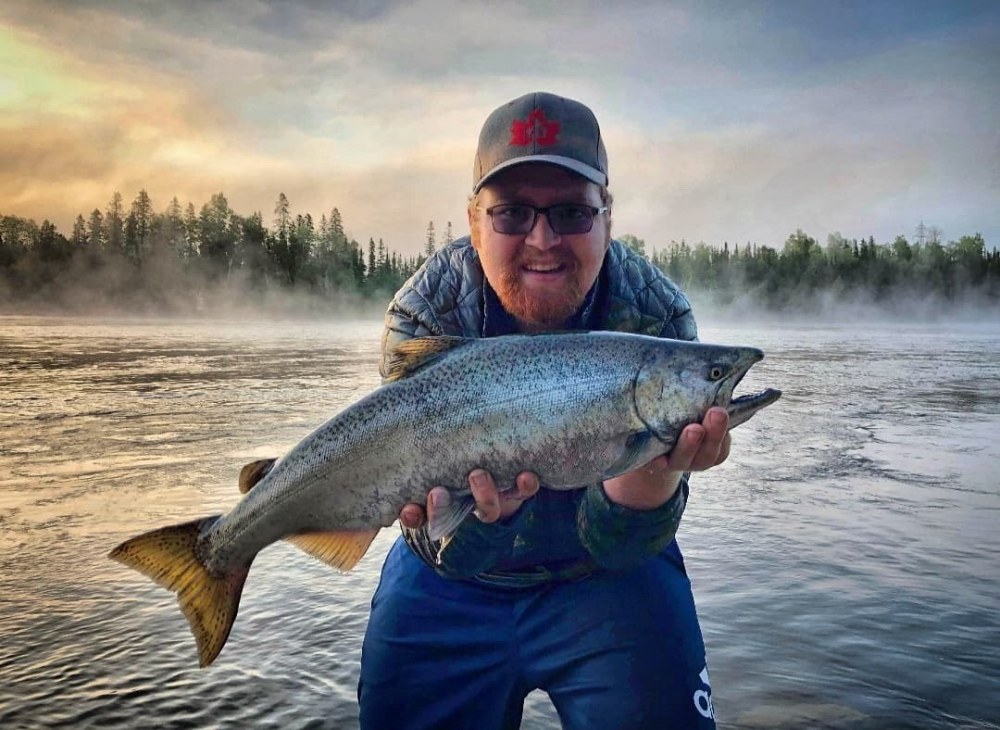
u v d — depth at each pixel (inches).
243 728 34.3
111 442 93.0
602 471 31.2
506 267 35.1
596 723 33.6
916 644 40.9
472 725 35.8
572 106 35.1
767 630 42.7
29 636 42.4
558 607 35.3
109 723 34.3
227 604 34.3
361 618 45.3
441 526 31.1
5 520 62.3
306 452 32.9
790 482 73.9
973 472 77.7
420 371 32.4
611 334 31.7
